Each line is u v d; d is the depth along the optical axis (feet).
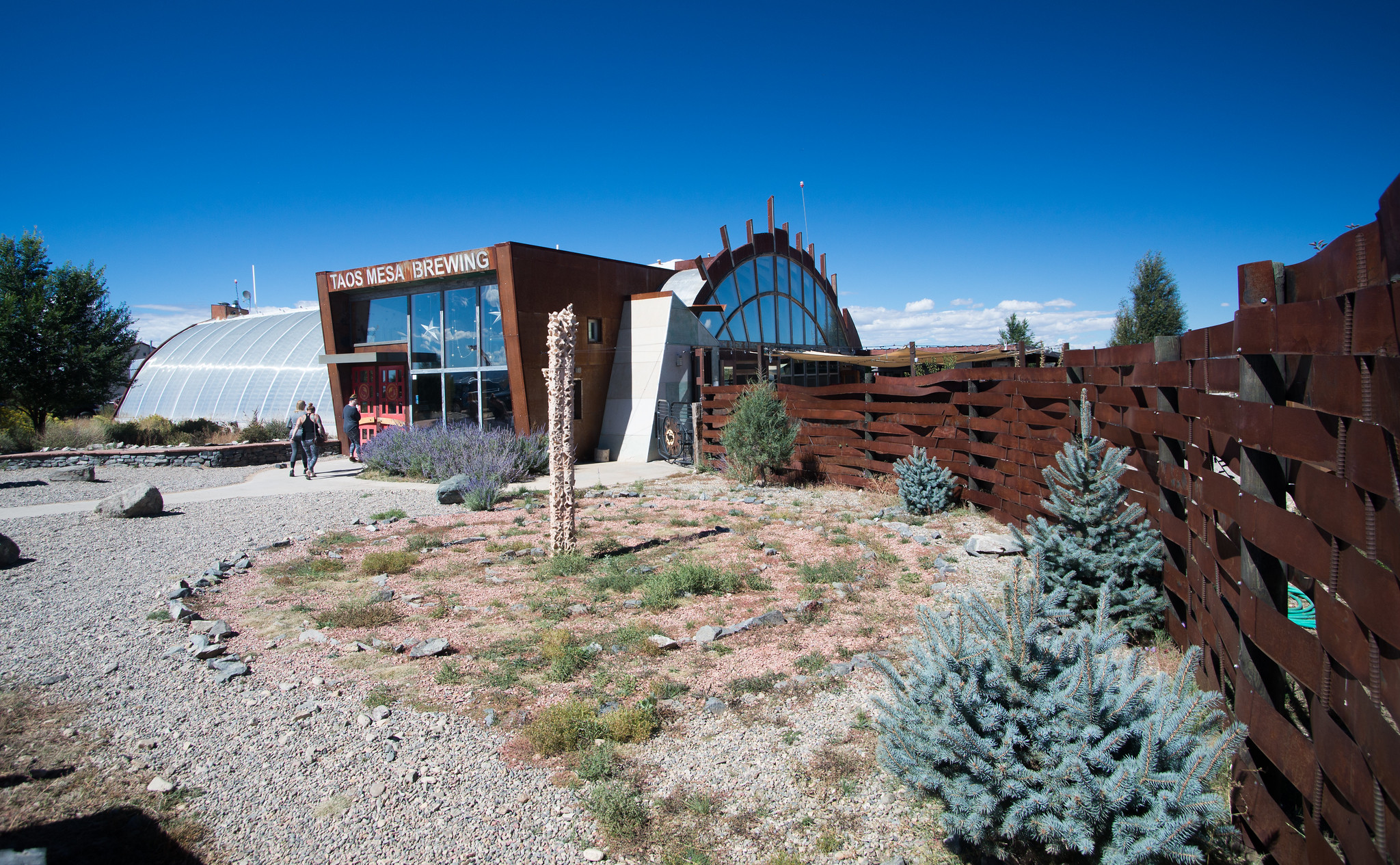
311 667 18.37
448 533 34.47
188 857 11.21
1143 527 19.42
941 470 36.40
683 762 13.87
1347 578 7.86
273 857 11.25
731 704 16.12
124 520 37.68
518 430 59.72
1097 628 11.68
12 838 11.42
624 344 66.28
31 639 20.24
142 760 13.91
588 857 11.28
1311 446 8.98
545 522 36.65
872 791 12.88
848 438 45.75
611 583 24.84
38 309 80.64
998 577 24.80
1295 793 10.96
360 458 65.46
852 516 36.22
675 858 11.28
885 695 16.26
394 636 20.51
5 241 81.56
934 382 38.70
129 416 106.93
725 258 87.76
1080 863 10.41
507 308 58.23
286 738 14.75
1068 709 10.14
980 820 10.09
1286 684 13.55
